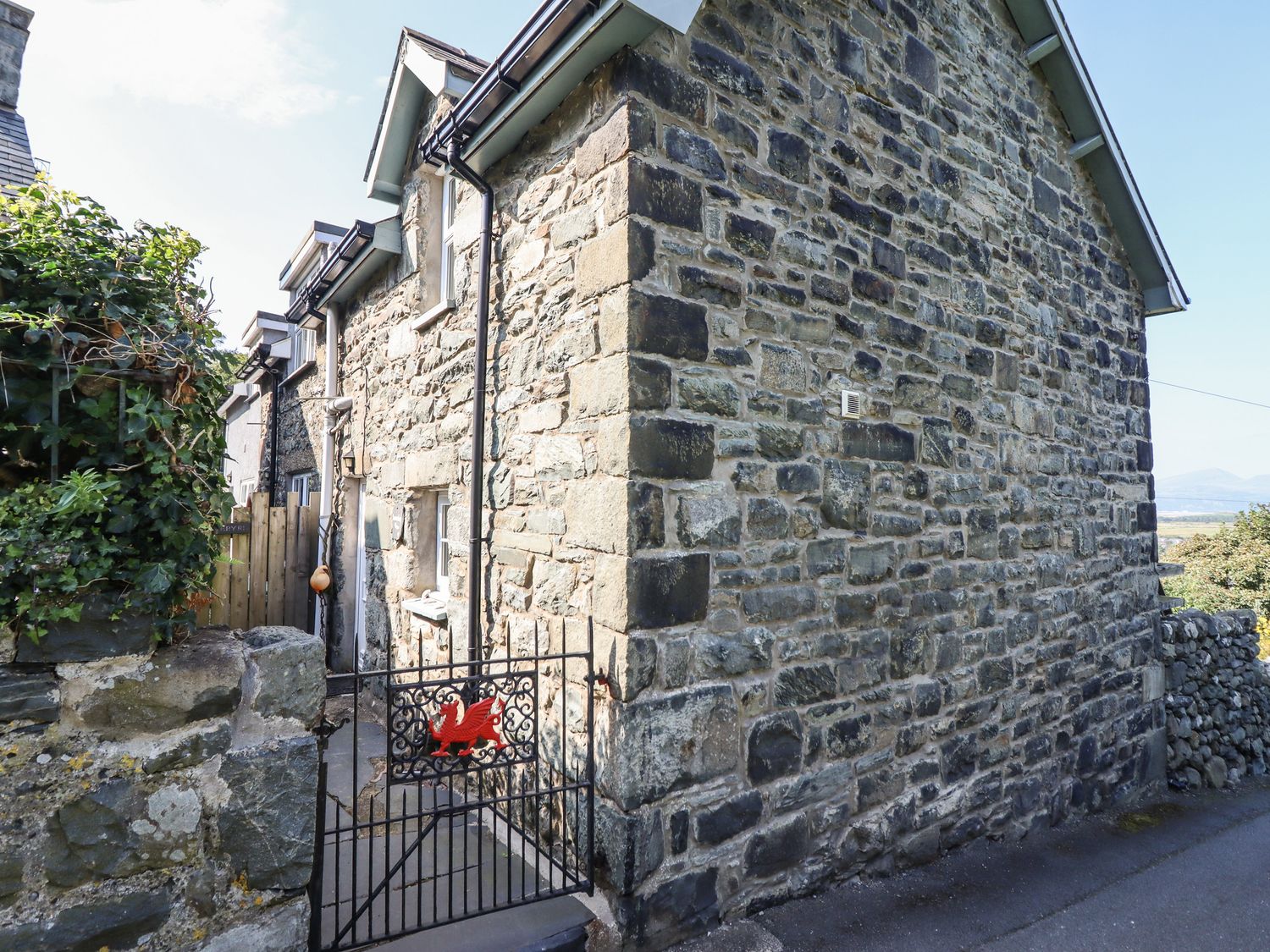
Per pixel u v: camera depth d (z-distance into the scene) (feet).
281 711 7.37
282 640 7.64
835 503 12.24
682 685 10.12
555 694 11.18
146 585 6.50
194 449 7.15
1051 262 17.84
